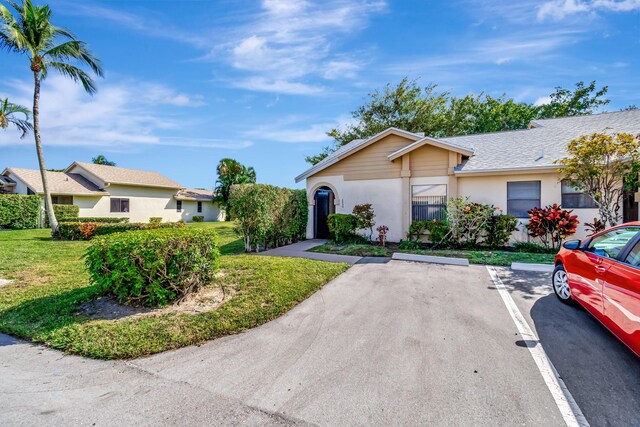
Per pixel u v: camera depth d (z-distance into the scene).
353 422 2.33
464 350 3.42
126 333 3.82
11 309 4.72
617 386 2.75
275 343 3.68
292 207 11.91
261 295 5.11
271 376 2.97
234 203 9.55
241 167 32.53
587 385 2.77
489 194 10.23
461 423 2.30
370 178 12.22
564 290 4.86
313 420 2.36
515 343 3.57
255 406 2.53
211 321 4.15
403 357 3.29
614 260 3.47
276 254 9.25
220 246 11.33
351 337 3.80
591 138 7.69
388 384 2.80
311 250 9.99
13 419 2.39
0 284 6.16
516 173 9.68
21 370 3.15
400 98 25.98
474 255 8.54
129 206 24.55
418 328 4.02
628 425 2.29
